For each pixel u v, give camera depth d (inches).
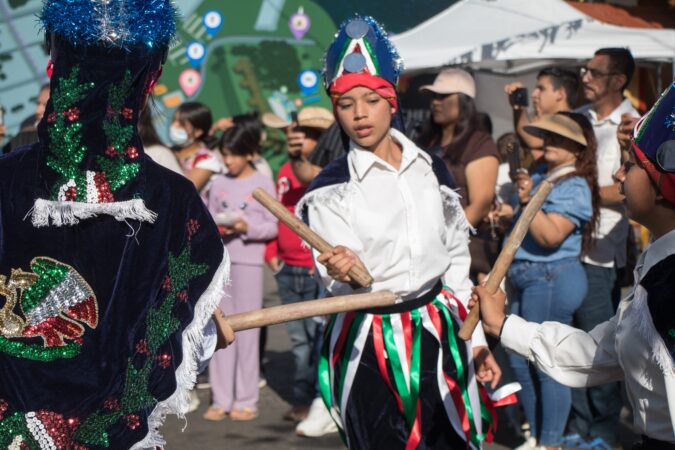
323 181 135.3
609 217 195.0
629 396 97.7
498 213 198.2
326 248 126.0
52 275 89.4
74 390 88.4
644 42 280.8
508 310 205.9
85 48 91.0
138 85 92.7
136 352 90.1
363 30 133.3
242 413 237.1
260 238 232.7
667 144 88.4
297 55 593.6
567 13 284.0
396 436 133.0
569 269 188.5
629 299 95.8
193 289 94.0
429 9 577.3
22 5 558.6
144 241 92.0
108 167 90.7
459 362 134.3
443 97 197.8
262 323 110.7
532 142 224.4
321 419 222.1
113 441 88.1
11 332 88.3
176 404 90.8
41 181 90.0
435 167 140.1
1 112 263.1
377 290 131.6
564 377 107.5
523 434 210.4
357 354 133.6
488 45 283.1
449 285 141.8
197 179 233.3
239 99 593.0
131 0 91.7
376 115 133.0
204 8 584.7
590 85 208.1
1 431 86.7
